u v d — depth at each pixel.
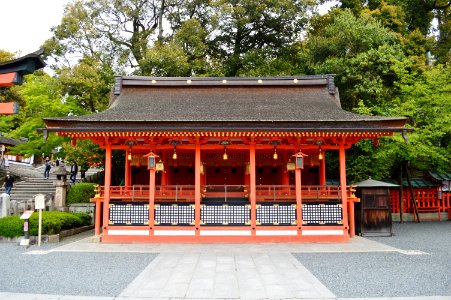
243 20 34.28
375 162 26.31
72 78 28.52
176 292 9.57
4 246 16.94
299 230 18.05
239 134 17.47
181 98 22.45
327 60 27.67
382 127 17.44
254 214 18.09
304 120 17.30
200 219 18.14
